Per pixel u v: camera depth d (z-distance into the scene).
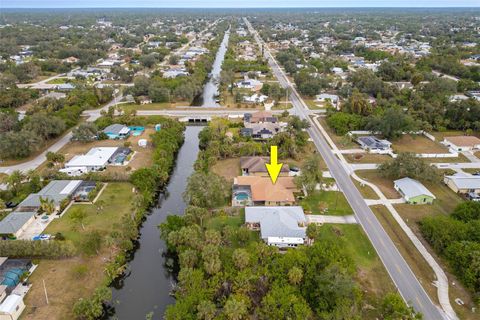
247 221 77.25
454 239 68.62
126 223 74.50
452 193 92.44
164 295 63.66
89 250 69.69
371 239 74.25
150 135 126.00
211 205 84.94
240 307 52.69
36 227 76.94
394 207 85.94
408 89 172.25
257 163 103.19
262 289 59.06
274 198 86.06
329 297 55.59
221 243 69.81
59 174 97.50
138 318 58.75
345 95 177.88
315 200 88.94
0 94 161.38
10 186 90.56
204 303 53.28
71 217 76.88
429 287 61.62
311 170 93.06
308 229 71.94
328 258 61.44
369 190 93.81
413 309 55.59
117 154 112.31
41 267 65.81
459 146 119.00
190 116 153.00
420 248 71.38
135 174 93.75
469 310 56.94
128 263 71.38
